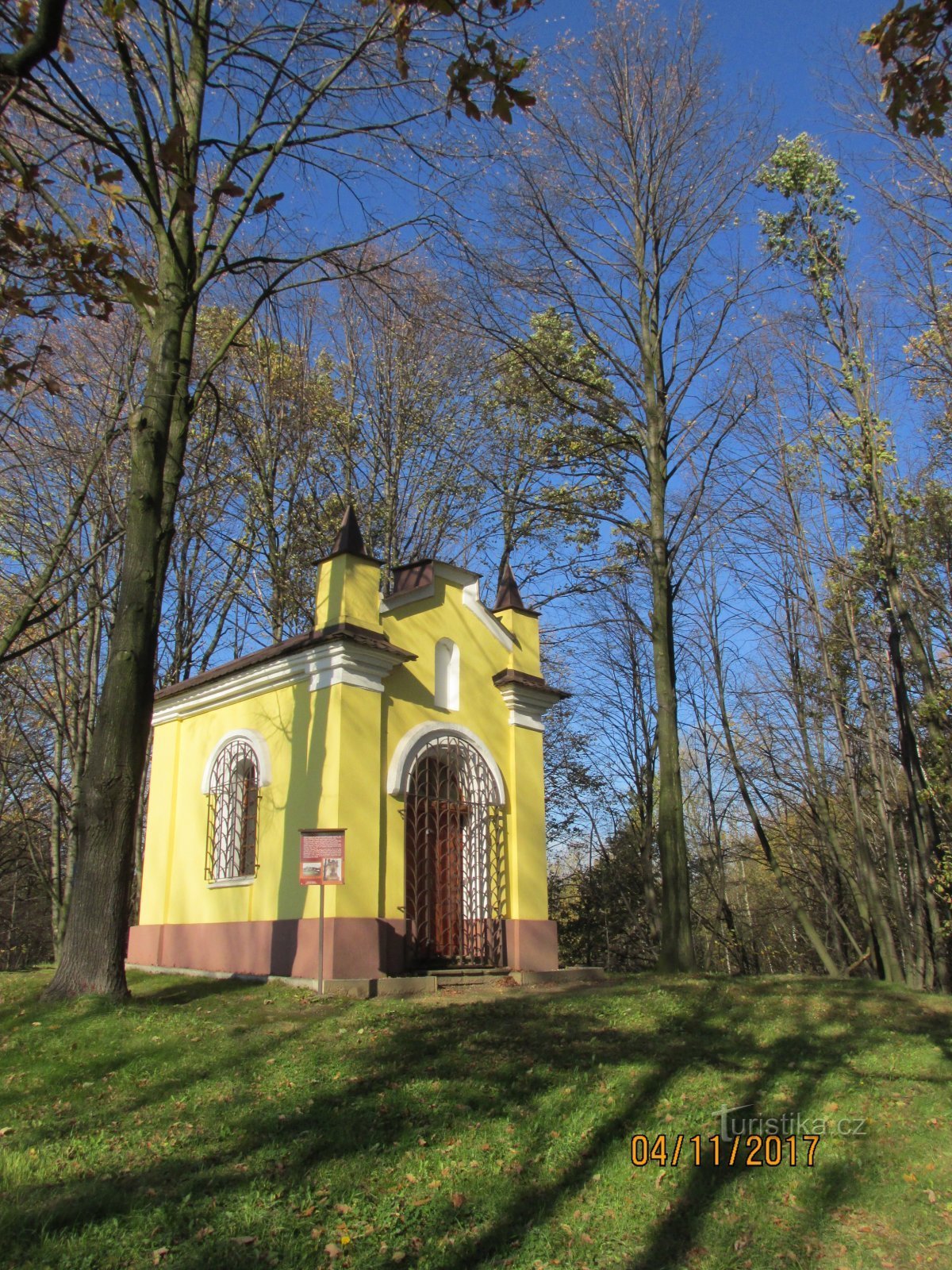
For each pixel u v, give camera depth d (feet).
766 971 105.70
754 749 76.54
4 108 22.80
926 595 57.36
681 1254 17.28
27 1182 17.54
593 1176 19.80
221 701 48.03
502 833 46.11
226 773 46.32
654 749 87.71
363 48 36.45
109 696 33.73
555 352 63.36
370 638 40.83
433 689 44.93
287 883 40.24
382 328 70.79
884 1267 17.22
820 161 57.47
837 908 72.90
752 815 72.08
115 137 27.66
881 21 17.47
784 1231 18.34
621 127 55.21
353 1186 18.20
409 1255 16.17
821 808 68.85
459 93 18.65
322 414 79.25
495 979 41.73
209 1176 18.10
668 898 47.60
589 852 91.20
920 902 53.21
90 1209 16.40
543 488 72.43
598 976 45.19
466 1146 20.42
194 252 38.40
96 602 65.72
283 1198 17.52
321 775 39.83
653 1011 33.73
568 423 62.90
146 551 34.94
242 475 74.08
